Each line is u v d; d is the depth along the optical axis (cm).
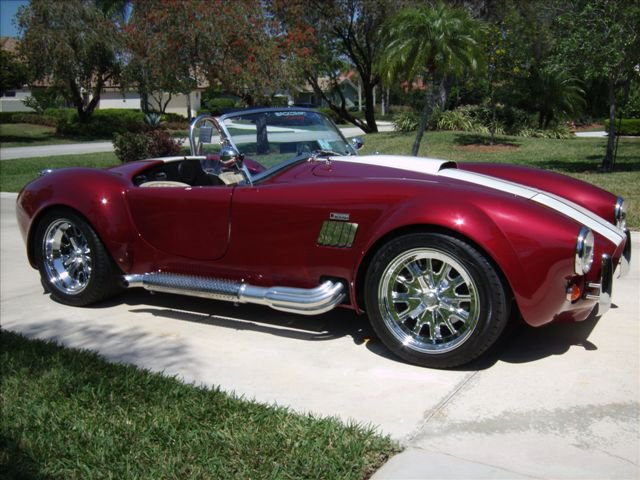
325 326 422
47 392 318
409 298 347
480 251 321
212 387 325
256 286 395
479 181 394
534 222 318
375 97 5456
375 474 247
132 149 1401
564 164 1350
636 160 1392
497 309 323
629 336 388
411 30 1236
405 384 330
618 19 1031
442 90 2261
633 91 1241
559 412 296
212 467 249
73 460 257
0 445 271
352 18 2305
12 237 793
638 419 288
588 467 250
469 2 2155
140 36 1542
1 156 2208
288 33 1627
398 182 358
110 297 503
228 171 408
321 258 368
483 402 307
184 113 4894
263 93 1423
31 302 499
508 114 2389
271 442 266
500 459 257
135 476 244
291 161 434
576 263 316
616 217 412
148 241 436
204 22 1312
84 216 450
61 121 3359
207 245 410
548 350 369
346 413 300
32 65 2948
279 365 360
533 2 2005
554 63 1128
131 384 325
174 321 440
